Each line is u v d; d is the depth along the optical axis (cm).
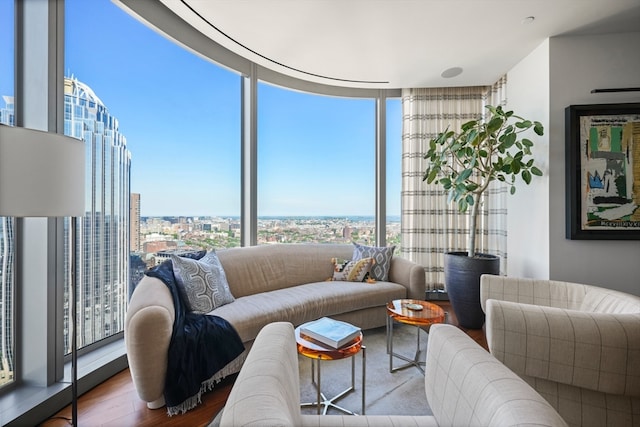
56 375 171
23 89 170
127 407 165
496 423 64
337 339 147
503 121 261
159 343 158
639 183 226
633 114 227
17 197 105
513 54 273
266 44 261
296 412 88
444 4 207
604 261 236
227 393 179
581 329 125
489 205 355
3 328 164
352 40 253
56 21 173
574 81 241
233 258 270
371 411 164
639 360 120
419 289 286
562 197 243
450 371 94
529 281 191
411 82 336
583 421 129
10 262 167
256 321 201
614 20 221
